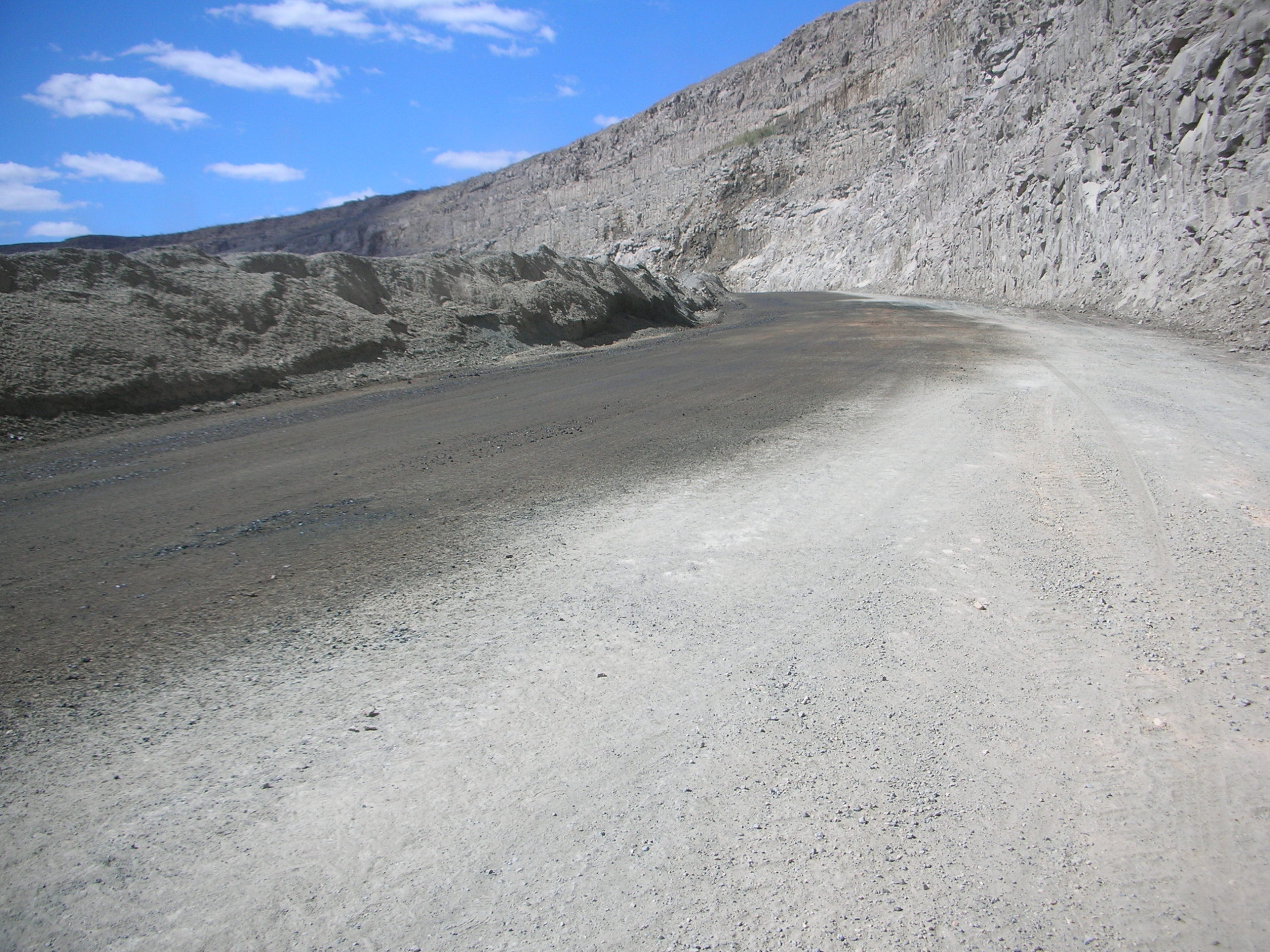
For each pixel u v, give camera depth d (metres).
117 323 12.41
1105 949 2.23
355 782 2.90
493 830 2.66
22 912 2.32
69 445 9.45
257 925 2.27
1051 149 29.81
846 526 5.64
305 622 4.23
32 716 3.36
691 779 2.93
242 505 6.54
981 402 10.30
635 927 2.28
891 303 36.41
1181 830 2.68
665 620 4.21
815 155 78.56
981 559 5.02
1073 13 31.33
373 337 16.27
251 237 170.38
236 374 12.86
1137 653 3.84
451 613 4.32
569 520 5.89
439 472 7.47
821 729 3.24
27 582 4.89
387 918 2.30
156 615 4.35
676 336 23.83
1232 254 19.36
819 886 2.43
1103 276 25.44
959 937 2.26
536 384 13.59
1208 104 20.98
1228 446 7.82
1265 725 3.25
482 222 133.12
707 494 6.48
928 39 65.06
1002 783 2.91
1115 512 5.88
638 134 121.38
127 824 2.69
